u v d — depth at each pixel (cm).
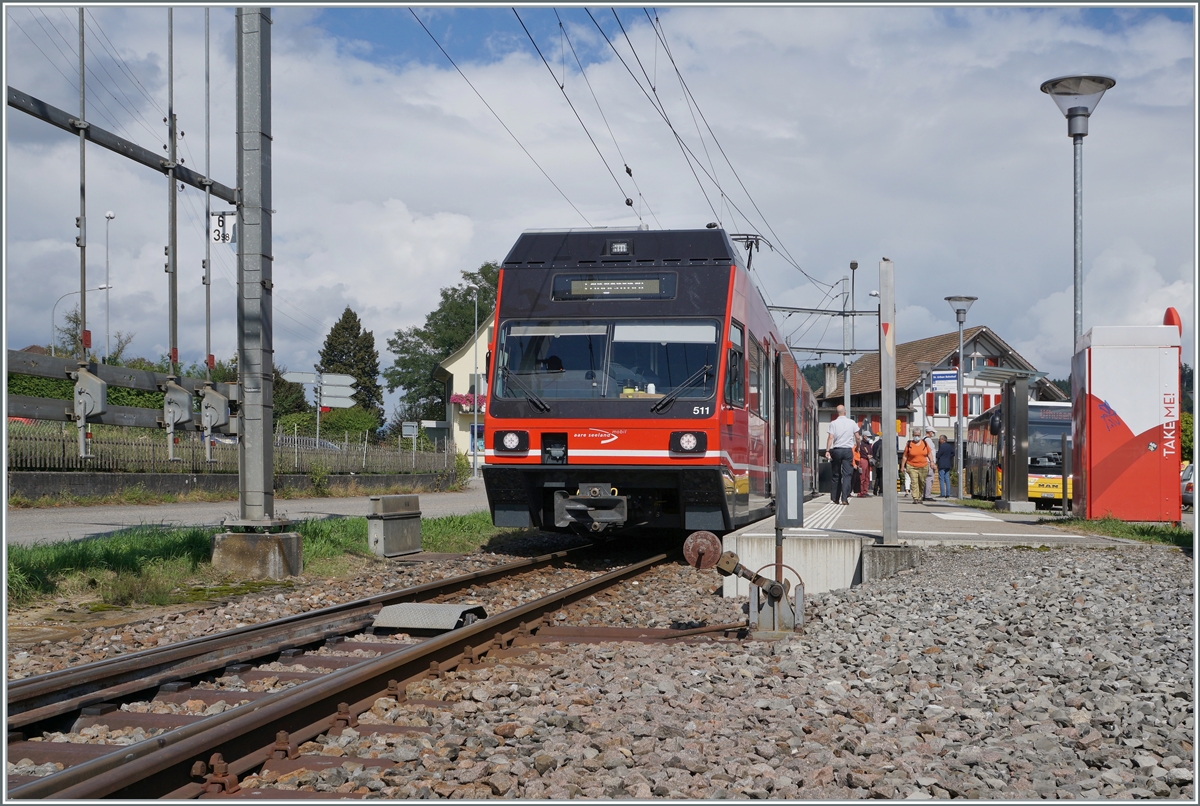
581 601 990
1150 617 789
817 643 740
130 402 3488
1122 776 427
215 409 1152
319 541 1368
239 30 1207
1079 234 1850
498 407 1310
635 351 1291
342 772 425
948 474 3059
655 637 808
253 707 476
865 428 3203
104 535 1382
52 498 2097
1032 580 992
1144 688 572
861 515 1806
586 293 1323
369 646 744
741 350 1369
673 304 1302
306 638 739
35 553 1041
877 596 992
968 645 715
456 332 9938
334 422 7225
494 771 426
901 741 475
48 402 958
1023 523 1585
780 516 806
